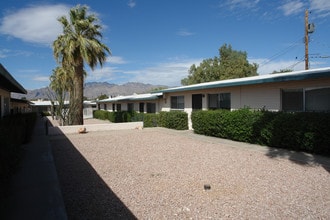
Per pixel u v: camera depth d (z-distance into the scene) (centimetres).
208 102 1497
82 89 1822
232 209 422
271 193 490
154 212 416
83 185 557
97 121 3191
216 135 1283
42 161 738
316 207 425
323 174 609
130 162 779
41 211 380
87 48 1717
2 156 471
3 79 678
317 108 905
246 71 3697
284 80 943
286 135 897
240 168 678
